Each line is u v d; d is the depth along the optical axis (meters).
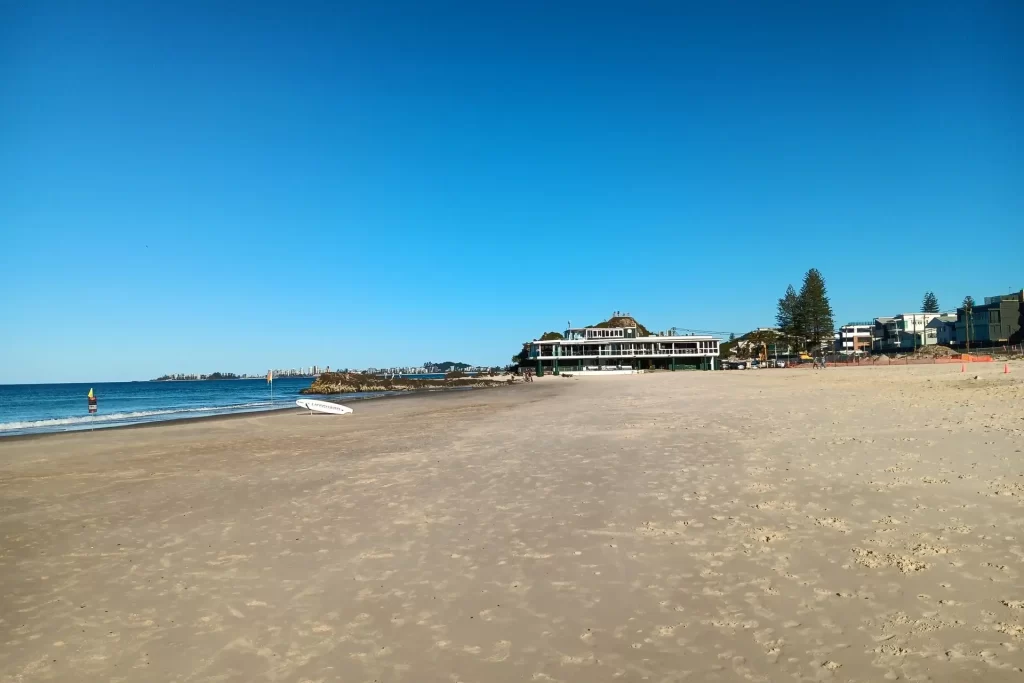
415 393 69.25
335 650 5.26
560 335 162.12
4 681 4.93
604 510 9.04
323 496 11.08
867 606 5.45
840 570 6.24
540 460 13.65
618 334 145.00
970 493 8.52
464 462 13.98
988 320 122.38
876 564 6.31
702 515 8.43
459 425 23.61
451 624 5.64
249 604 6.31
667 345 129.00
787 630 5.14
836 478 9.93
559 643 5.18
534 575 6.70
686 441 15.06
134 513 10.56
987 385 28.17
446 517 9.18
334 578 6.93
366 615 5.92
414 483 11.81
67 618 6.18
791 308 137.00
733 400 28.27
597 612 5.71
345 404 46.44
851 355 137.12
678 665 4.71
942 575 5.95
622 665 4.76
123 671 5.05
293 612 6.07
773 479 10.18
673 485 10.28
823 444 13.18
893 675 4.38
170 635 5.69
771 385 42.84
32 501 11.93
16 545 8.85
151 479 13.95
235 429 26.47
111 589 6.94
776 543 7.14
